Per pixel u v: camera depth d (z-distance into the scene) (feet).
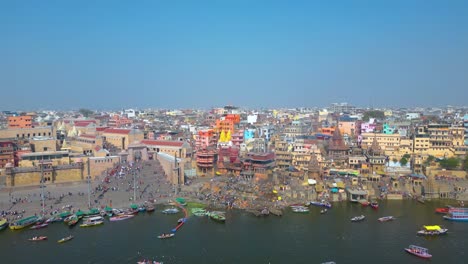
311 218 603.26
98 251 476.13
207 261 450.30
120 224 570.46
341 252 475.72
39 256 460.96
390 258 459.73
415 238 520.42
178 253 472.44
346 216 611.47
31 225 552.82
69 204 628.28
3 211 585.63
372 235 531.09
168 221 586.04
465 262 448.24
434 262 448.65
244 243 504.02
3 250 476.13
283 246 493.77
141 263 440.86
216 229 556.51
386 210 641.40
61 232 535.60
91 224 560.61
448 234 533.96
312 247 490.90
